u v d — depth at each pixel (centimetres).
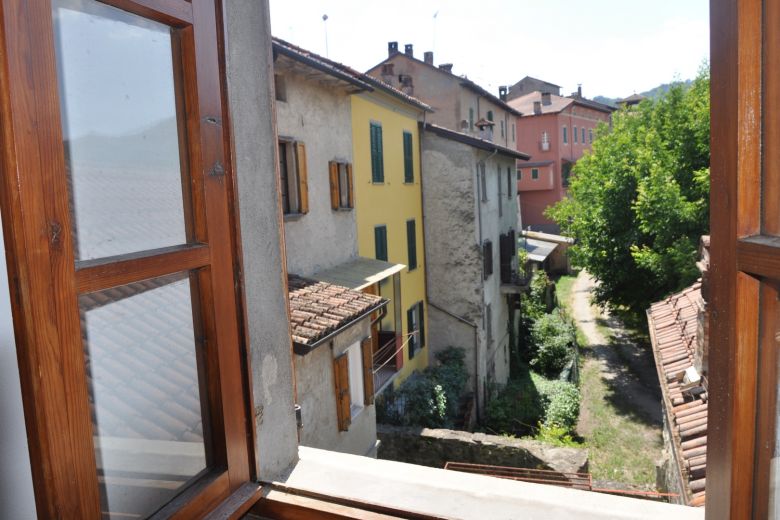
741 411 104
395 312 1416
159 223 145
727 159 105
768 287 100
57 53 119
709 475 116
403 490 181
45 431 111
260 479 182
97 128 128
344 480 188
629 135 1898
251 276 180
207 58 154
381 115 1377
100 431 130
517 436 1477
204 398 162
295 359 662
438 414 1272
